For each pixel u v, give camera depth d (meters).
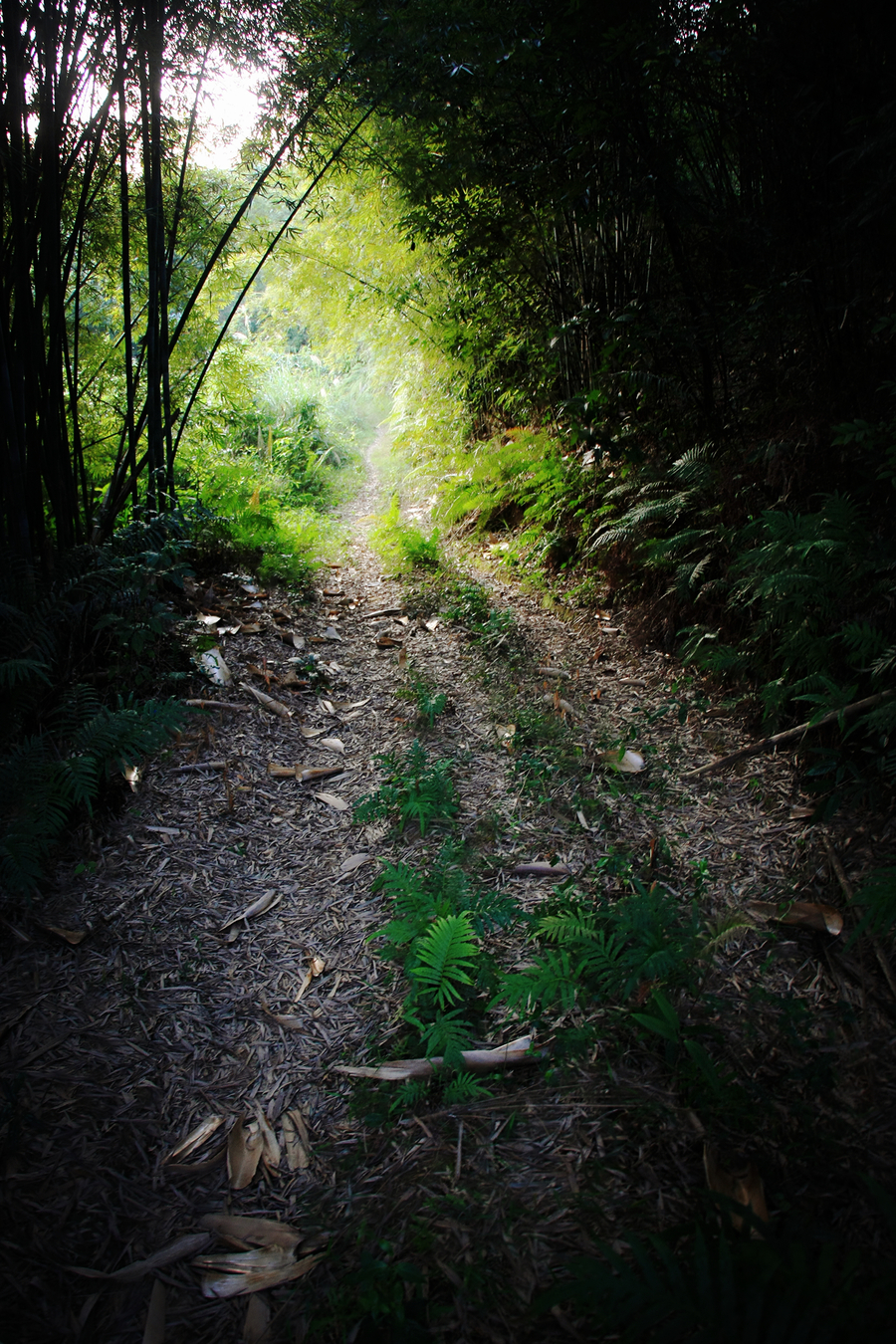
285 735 3.46
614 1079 1.75
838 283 3.09
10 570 3.10
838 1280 1.26
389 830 2.82
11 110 2.83
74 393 3.81
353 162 5.18
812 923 2.16
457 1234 1.43
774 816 2.67
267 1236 1.49
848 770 2.62
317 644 4.39
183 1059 1.92
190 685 3.63
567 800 2.90
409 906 2.24
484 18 3.63
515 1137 1.64
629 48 3.25
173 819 2.85
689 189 3.72
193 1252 1.46
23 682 2.90
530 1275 1.34
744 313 3.42
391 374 9.65
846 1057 1.75
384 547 6.13
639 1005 1.93
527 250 5.00
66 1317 1.35
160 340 4.25
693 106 3.51
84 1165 1.64
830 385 3.25
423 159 4.71
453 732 3.46
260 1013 2.06
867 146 2.57
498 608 4.76
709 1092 1.61
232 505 5.65
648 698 3.60
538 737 3.32
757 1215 1.38
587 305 4.55
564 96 3.65
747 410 3.86
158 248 4.01
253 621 4.50
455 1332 1.26
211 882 2.56
